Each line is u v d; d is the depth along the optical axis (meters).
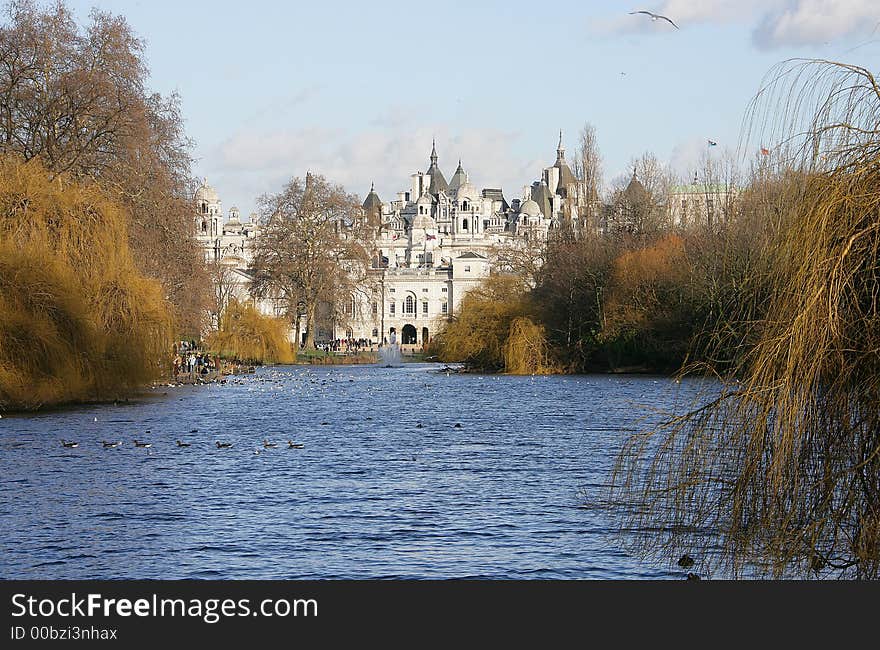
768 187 19.23
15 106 71.94
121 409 62.50
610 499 28.22
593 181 121.69
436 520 29.77
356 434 52.41
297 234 158.25
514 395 79.50
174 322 72.31
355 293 167.50
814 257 18.03
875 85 18.33
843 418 18.23
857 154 18.25
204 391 84.81
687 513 20.97
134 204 76.38
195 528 28.67
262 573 24.36
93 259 59.31
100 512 30.73
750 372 18.94
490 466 40.38
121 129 74.38
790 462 18.48
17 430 50.31
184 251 87.31
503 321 113.50
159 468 39.34
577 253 109.94
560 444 47.41
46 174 59.31
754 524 19.17
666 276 95.62
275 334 144.50
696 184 115.88
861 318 18.03
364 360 160.88
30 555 25.72
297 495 33.88
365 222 165.38
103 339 57.88
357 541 27.23
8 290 52.47
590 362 108.50
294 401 74.88
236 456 43.09
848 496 18.44
